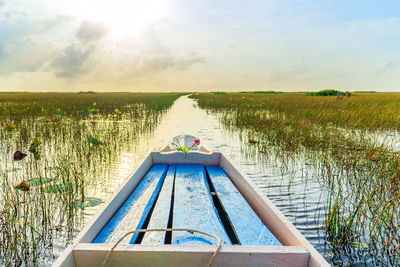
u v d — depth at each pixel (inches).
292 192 136.0
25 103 683.4
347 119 364.5
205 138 282.8
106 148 222.2
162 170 118.4
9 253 80.5
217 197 96.9
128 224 69.7
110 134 285.7
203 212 76.9
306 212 113.6
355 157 187.5
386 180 147.3
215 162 130.6
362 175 160.6
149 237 62.7
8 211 101.3
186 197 87.6
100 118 447.2
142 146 241.1
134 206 81.3
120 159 197.3
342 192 136.5
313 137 259.8
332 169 173.6
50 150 214.1
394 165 161.9
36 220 101.3
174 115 533.3
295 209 116.5
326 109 504.7
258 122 365.4
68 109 539.8
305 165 185.5
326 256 83.3
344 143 237.6
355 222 105.0
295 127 304.3
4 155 203.8
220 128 354.6
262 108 612.1
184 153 129.0
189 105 873.5
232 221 71.9
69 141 252.7
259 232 66.2
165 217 73.4
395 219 106.3
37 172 160.1
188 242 60.5
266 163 189.3
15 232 83.0
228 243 60.9
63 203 115.4
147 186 98.9
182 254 47.3
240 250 47.8
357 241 90.9
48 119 384.5
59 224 99.5
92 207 115.2
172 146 232.2
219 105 740.7
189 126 372.8
